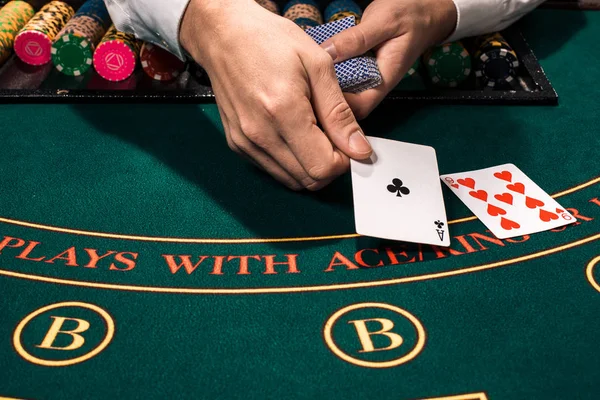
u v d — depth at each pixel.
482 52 0.86
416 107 0.82
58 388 0.54
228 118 0.68
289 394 0.53
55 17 0.91
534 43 0.94
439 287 0.61
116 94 0.82
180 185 0.71
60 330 0.57
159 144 0.76
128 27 0.83
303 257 0.64
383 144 0.71
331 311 0.59
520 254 0.64
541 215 0.68
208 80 0.86
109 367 0.55
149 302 0.60
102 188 0.71
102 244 0.65
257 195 0.70
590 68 0.89
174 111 0.81
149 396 0.53
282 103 0.64
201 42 0.70
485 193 0.70
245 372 0.55
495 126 0.79
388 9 0.76
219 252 0.64
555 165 0.74
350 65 0.74
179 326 0.58
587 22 0.98
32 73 0.88
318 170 0.66
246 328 0.58
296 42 0.65
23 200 0.69
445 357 0.56
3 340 0.57
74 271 0.62
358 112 0.75
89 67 0.87
